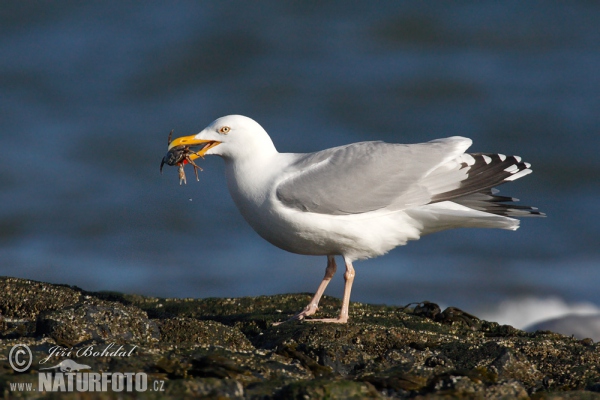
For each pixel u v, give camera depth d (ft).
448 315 37.93
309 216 34.88
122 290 54.85
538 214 37.52
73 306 29.71
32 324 32.01
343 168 35.32
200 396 23.21
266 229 36.09
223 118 36.65
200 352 27.58
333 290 55.06
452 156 36.96
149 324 30.12
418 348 30.73
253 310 39.24
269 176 35.78
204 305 39.86
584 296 53.93
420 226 36.40
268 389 24.49
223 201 68.13
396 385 25.89
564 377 28.60
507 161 37.45
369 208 35.24
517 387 25.59
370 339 31.27
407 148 36.68
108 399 22.08
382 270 57.62
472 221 35.86
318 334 31.40
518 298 53.83
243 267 58.59
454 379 25.71
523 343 30.91
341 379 26.12
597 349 30.27
